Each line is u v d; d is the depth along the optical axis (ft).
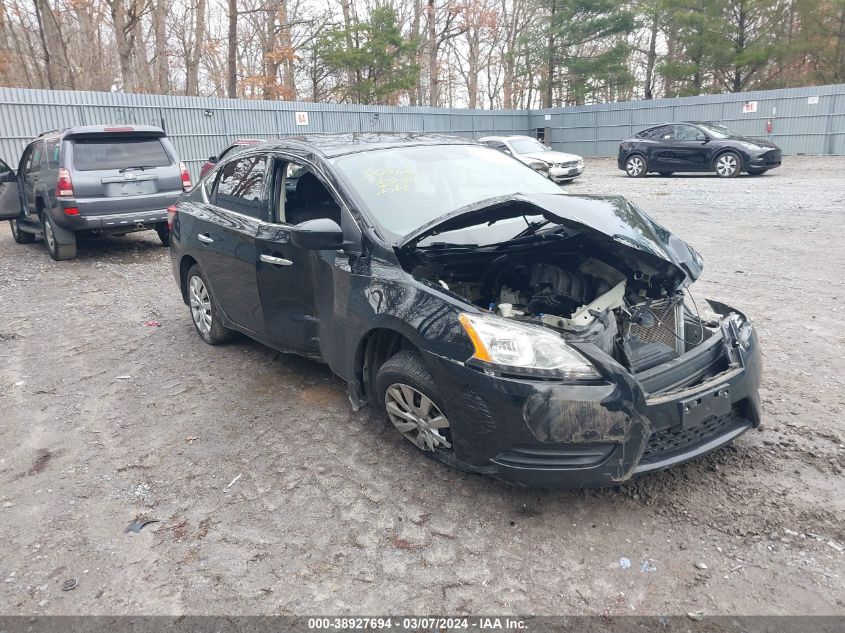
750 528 9.59
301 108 74.54
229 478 11.60
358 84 105.50
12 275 28.45
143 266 30.07
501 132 106.83
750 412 10.66
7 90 51.08
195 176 64.85
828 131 79.00
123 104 58.03
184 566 9.36
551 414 9.15
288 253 13.62
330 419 13.64
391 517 10.27
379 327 11.19
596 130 104.17
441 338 10.11
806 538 9.34
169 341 19.06
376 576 9.02
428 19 116.98
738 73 108.47
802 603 8.20
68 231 30.50
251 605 8.57
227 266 15.84
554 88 134.41
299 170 14.28
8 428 13.91
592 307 10.49
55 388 15.93
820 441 11.89
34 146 33.65
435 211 13.03
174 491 11.27
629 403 9.17
